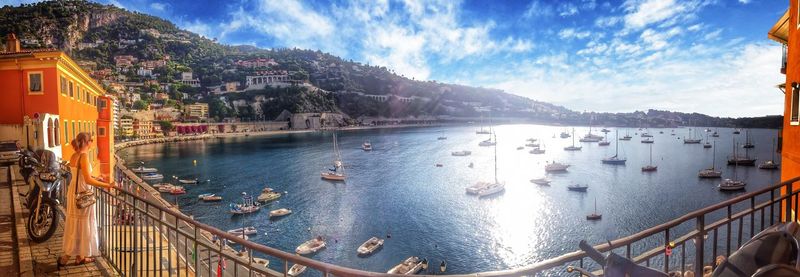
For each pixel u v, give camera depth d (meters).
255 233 45.53
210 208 56.28
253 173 85.50
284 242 43.03
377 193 66.50
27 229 7.13
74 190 6.03
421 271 36.03
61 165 9.35
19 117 24.66
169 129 178.88
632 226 47.12
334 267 3.16
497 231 46.53
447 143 162.12
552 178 79.75
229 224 48.88
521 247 41.84
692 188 67.00
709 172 77.00
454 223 49.62
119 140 149.88
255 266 3.53
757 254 3.32
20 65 24.52
